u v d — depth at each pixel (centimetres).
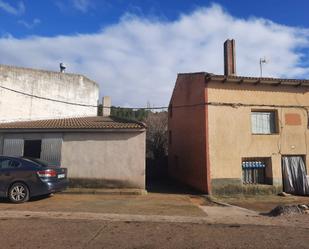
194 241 557
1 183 1059
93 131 1423
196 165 1625
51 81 2119
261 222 704
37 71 2036
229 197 1438
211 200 1280
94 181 1396
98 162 1407
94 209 919
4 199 1134
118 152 1406
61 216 751
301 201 1373
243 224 680
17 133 1476
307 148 1579
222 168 1480
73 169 1412
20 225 659
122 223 680
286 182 1541
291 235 595
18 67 1928
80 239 563
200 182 1548
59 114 2156
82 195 1282
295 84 1584
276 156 1542
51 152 1436
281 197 1466
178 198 1264
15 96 1897
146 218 736
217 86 1531
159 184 1986
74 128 1422
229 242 552
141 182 1382
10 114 1856
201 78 1574
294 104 1593
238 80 1523
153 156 2861
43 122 1644
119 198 1203
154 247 524
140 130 1401
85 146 1423
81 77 2325
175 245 535
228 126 1512
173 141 2192
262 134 1545
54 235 587
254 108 1550
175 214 853
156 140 2920
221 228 644
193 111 1700
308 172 1561
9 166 1080
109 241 553
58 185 1108
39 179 1058
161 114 3616
